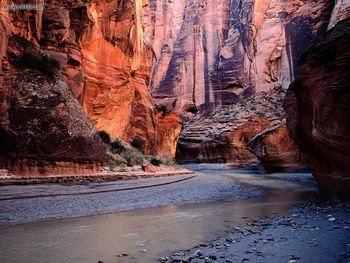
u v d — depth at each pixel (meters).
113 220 8.04
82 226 7.21
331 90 9.64
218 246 5.53
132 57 32.97
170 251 5.29
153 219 8.27
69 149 16.69
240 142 52.16
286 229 6.82
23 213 8.45
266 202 12.11
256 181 23.58
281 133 33.53
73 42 24.62
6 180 13.11
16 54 16.97
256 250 5.15
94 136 18.88
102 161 19.78
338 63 9.41
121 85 31.09
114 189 14.36
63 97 17.31
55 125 16.20
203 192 15.37
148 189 15.66
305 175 28.62
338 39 9.45
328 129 10.16
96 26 27.94
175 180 21.00
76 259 4.79
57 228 6.95
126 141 31.59
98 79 28.41
